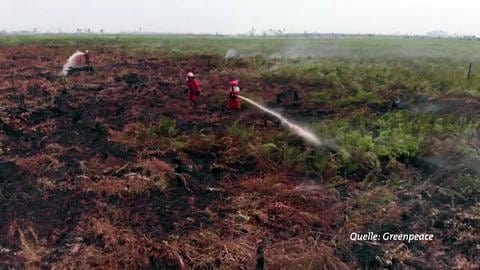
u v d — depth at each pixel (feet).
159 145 29.55
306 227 20.90
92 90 49.90
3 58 82.28
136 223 21.02
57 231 20.47
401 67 65.62
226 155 28.07
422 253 18.94
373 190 23.79
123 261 18.22
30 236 20.12
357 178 25.70
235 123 33.24
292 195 23.49
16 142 31.96
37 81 55.42
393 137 29.37
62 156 28.89
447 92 43.37
